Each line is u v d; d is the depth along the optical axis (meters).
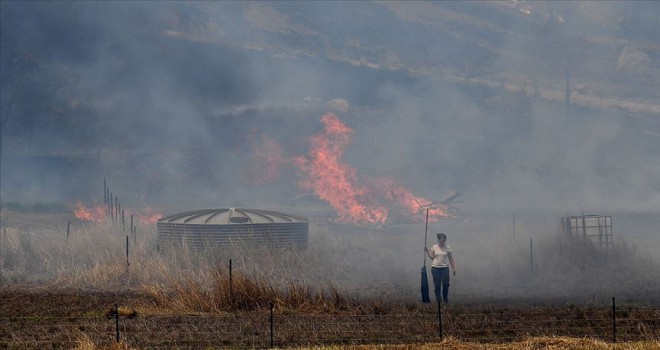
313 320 59.03
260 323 57.91
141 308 65.88
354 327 55.94
